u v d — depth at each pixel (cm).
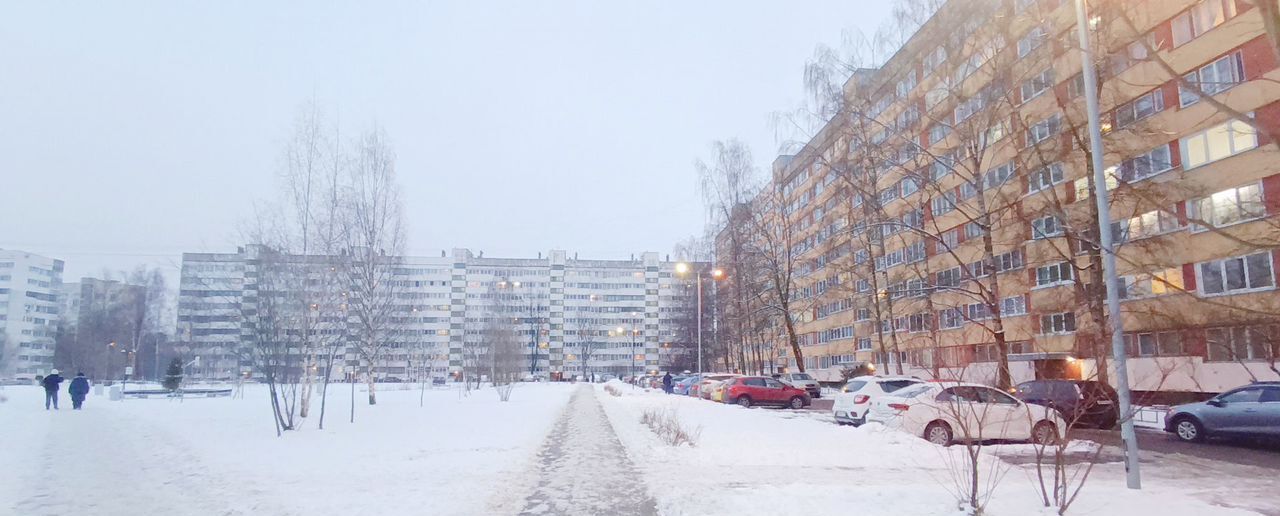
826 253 3938
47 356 11075
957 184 3491
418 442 1534
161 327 8181
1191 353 2494
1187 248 2477
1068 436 806
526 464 1225
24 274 11175
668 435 1583
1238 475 1172
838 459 1282
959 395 1009
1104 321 1903
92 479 1081
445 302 12825
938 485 998
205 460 1262
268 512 837
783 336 6494
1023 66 2066
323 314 2066
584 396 3997
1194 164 2480
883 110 2594
